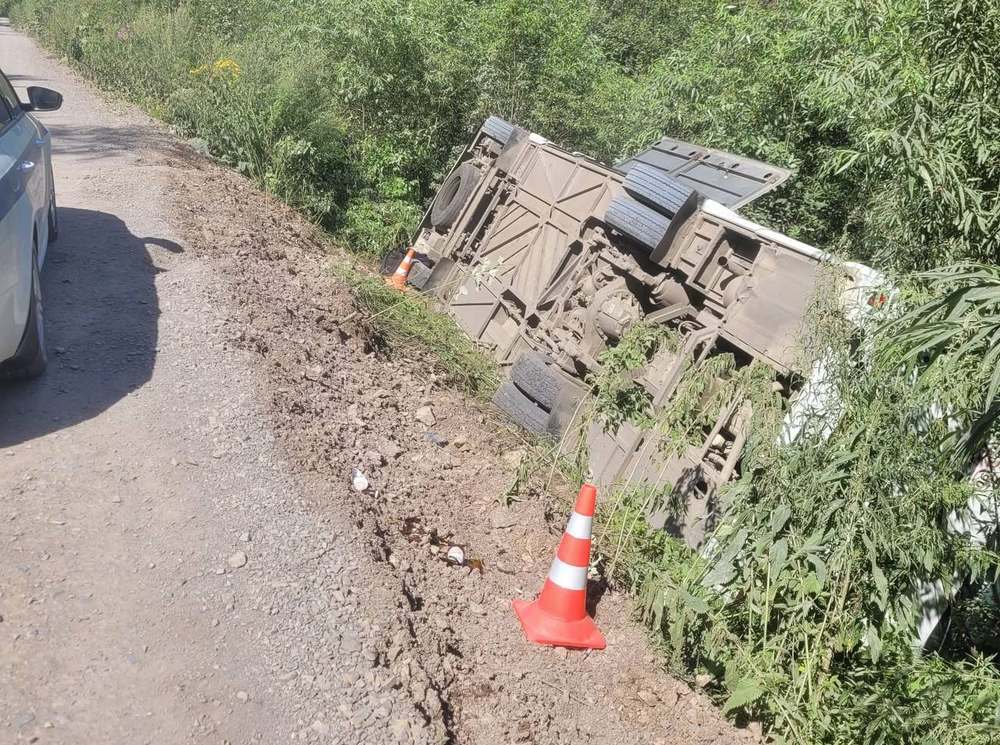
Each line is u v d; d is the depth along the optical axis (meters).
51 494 4.60
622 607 5.50
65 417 5.30
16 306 5.12
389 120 13.80
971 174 5.49
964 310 3.73
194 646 3.89
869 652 4.78
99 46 19.48
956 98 5.50
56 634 3.76
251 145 12.42
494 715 4.26
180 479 4.96
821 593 4.58
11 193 5.27
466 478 6.47
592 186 8.94
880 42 7.69
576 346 7.80
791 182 9.64
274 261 8.83
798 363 5.59
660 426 6.18
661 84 11.73
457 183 11.00
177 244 8.19
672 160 9.09
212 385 5.95
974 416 4.41
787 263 6.30
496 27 13.90
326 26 13.94
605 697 4.68
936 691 4.30
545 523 6.11
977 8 5.27
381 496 5.67
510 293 9.32
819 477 4.60
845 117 8.79
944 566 4.70
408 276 10.56
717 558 5.25
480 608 5.06
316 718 3.73
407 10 13.73
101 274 7.20
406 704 3.94
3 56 24.50
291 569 4.52
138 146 11.88
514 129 10.50
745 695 4.54
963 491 4.63
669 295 7.30
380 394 7.05
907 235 5.55
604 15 20.94
